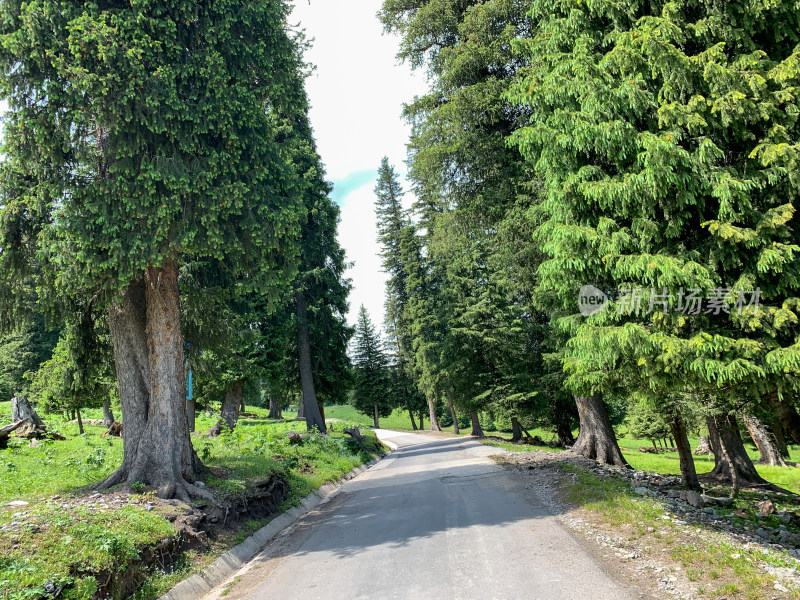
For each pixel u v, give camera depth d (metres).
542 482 11.62
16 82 8.75
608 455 16.28
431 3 15.66
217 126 10.16
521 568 5.73
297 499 11.97
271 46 11.14
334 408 93.81
